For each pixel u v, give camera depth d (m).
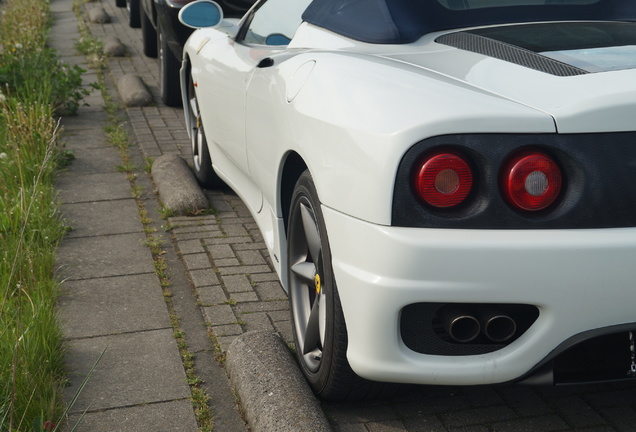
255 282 3.88
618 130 2.17
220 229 4.61
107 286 3.86
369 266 2.28
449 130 2.18
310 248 2.82
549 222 2.18
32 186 5.04
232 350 3.05
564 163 2.18
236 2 6.69
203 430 2.70
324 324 2.67
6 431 2.59
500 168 2.17
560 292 2.17
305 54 3.06
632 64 2.36
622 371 2.36
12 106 6.27
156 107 7.54
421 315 2.29
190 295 3.79
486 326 2.23
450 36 2.89
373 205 2.25
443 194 2.19
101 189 5.32
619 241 2.16
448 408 2.82
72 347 3.25
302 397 2.69
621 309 2.20
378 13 3.00
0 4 13.96
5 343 2.99
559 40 2.66
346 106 2.49
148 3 8.54
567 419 2.75
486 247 2.15
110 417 2.78
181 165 5.44
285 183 3.20
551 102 2.21
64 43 10.95
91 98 7.88
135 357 3.18
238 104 3.83
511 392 2.92
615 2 3.15
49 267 3.93
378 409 2.81
